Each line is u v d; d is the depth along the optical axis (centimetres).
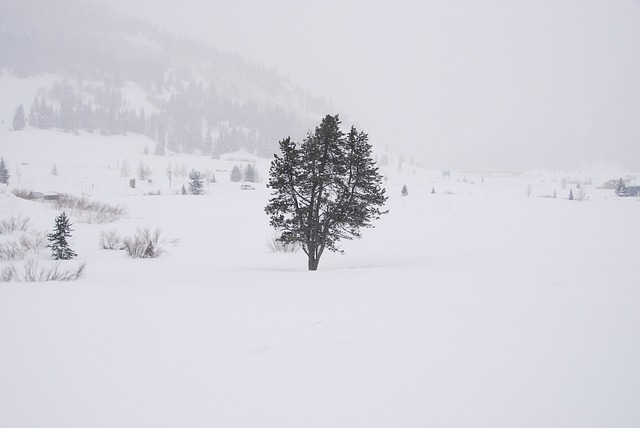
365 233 3188
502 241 2764
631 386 427
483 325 643
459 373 452
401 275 1143
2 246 2002
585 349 537
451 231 3303
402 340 559
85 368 445
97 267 1747
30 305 700
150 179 8094
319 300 786
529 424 349
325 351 512
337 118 1458
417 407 375
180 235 2947
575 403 388
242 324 615
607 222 3881
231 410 364
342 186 1498
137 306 711
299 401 382
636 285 1016
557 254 1781
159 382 415
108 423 339
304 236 1512
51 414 351
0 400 371
